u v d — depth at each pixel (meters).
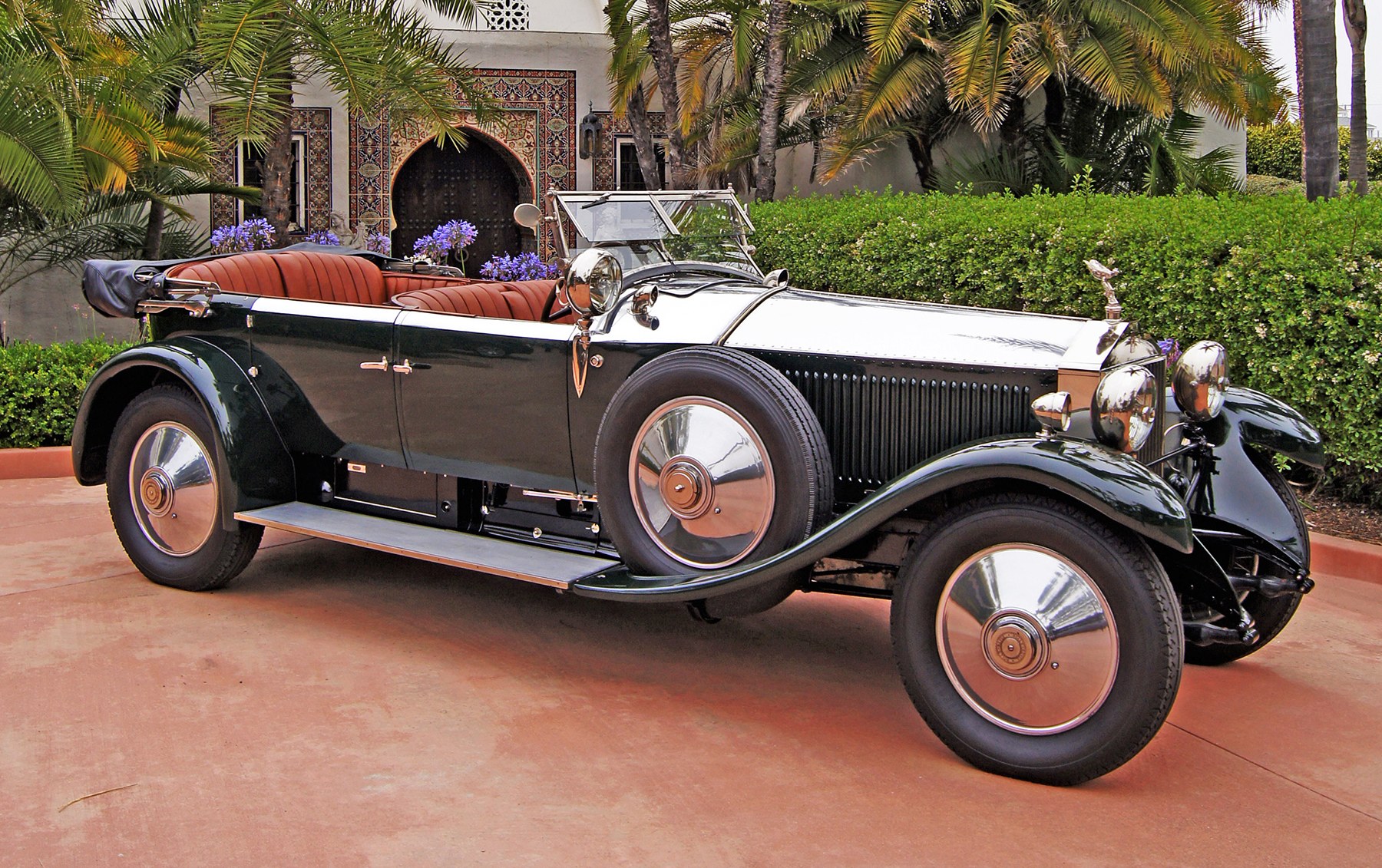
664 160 13.16
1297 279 5.28
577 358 3.64
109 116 7.48
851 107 10.87
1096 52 10.02
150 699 3.30
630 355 3.59
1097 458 2.80
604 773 2.91
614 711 3.32
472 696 3.40
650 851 2.53
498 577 4.66
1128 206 6.80
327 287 4.76
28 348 6.82
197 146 8.13
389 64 9.02
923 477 2.89
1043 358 3.24
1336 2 9.15
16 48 7.44
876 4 10.08
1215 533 3.57
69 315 10.63
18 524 5.27
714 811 2.72
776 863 2.49
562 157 12.98
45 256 10.02
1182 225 5.96
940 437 3.38
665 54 10.69
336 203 12.30
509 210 13.43
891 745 3.13
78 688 3.36
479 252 13.42
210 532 4.23
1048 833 2.65
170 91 9.04
